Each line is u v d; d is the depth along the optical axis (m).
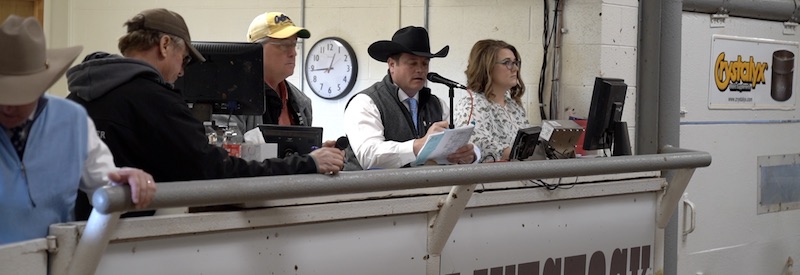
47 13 6.40
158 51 2.49
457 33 5.16
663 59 4.32
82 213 2.36
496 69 3.78
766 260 5.05
